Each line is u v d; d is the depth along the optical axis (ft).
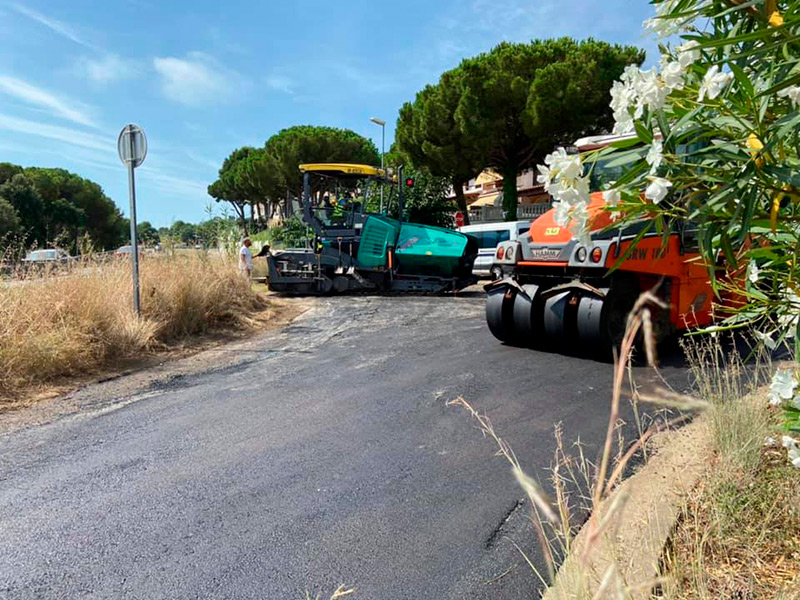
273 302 42.96
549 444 12.72
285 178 111.55
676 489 9.42
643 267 19.38
